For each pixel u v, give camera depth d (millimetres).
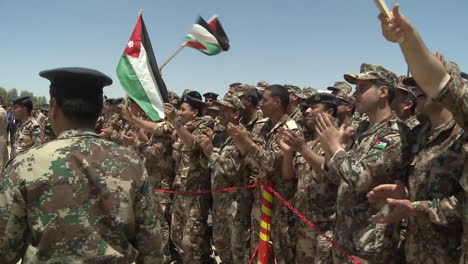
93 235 1857
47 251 1821
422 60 2055
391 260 2967
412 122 3955
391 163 2840
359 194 3086
